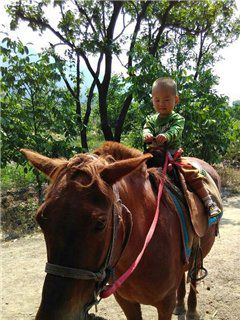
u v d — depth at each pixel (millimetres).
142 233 2225
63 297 1544
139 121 9156
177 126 2748
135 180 2340
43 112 7203
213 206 2879
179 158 2896
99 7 10359
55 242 1589
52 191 1678
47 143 6926
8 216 6992
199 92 9086
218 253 5391
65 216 1584
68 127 7289
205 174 3359
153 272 2293
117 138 10625
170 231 2439
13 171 9664
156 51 11570
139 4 10992
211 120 8297
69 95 7586
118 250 1952
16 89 7066
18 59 6941
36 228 6566
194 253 2928
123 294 2455
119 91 13453
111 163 1836
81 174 1703
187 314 3645
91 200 1624
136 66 8188
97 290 1739
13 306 4043
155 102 2857
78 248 1580
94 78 10547
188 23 12492
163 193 2562
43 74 7039
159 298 2406
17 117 6977
